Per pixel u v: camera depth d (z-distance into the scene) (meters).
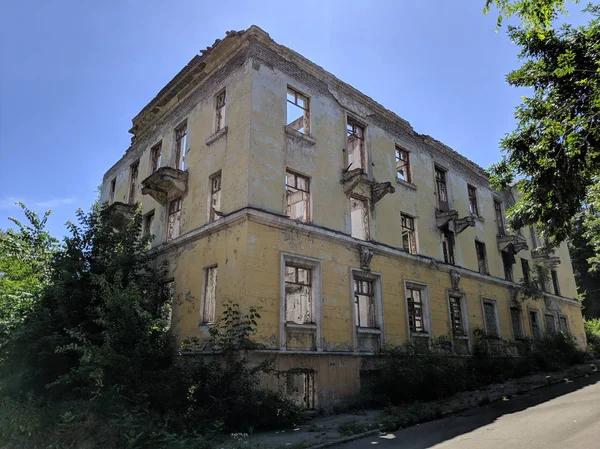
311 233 14.38
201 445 8.14
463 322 20.12
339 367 13.69
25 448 8.09
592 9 10.37
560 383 17.09
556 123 9.61
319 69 16.81
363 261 15.74
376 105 19.03
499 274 24.03
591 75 9.80
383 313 15.94
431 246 19.67
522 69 10.84
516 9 7.97
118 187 23.31
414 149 20.77
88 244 14.02
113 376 9.63
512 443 7.38
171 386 9.85
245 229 12.71
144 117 21.31
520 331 24.42
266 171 13.80
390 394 13.63
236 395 10.11
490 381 17.75
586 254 39.34
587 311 41.59
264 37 15.21
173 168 16.83
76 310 12.05
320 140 16.03
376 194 17.09
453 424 9.99
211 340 11.87
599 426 8.18
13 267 14.38
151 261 16.94
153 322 11.02
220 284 13.02
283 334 12.50
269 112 14.59
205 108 16.86
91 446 7.76
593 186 11.35
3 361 10.80
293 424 10.48
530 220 11.07
